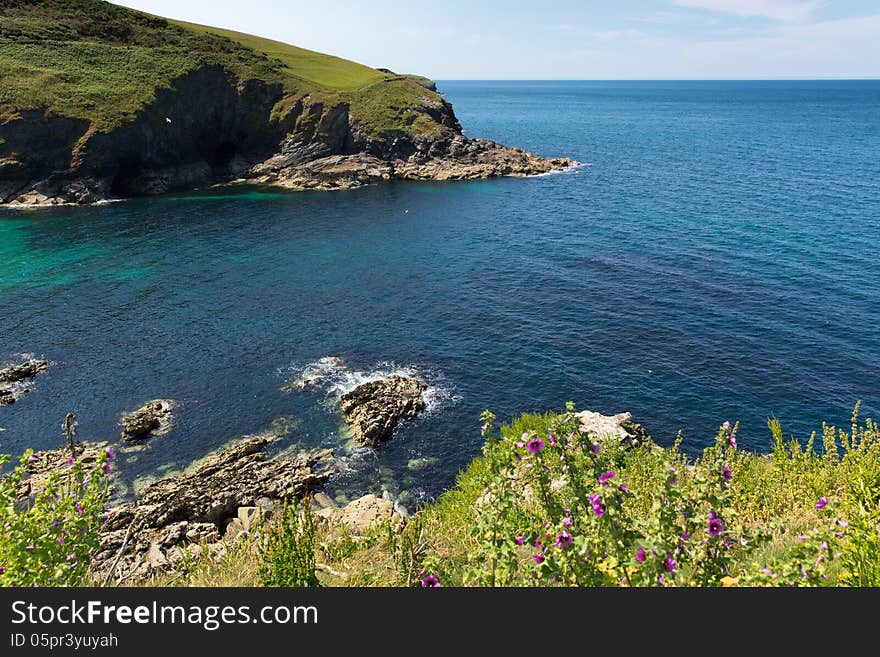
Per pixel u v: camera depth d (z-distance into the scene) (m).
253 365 37.84
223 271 55.16
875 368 36.94
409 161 106.50
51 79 84.69
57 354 38.31
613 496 7.52
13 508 8.91
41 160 79.38
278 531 11.06
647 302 47.94
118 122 83.44
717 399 34.28
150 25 114.19
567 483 8.22
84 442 29.75
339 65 144.38
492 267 57.19
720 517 7.30
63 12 105.06
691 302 47.66
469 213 78.56
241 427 31.47
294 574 9.74
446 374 37.31
